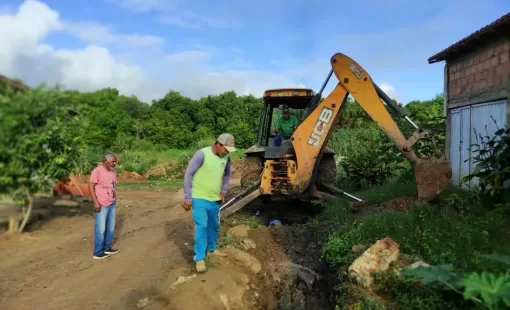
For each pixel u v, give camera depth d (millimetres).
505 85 8750
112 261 6668
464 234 5879
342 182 13289
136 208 12086
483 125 9805
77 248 7426
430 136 8086
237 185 16844
